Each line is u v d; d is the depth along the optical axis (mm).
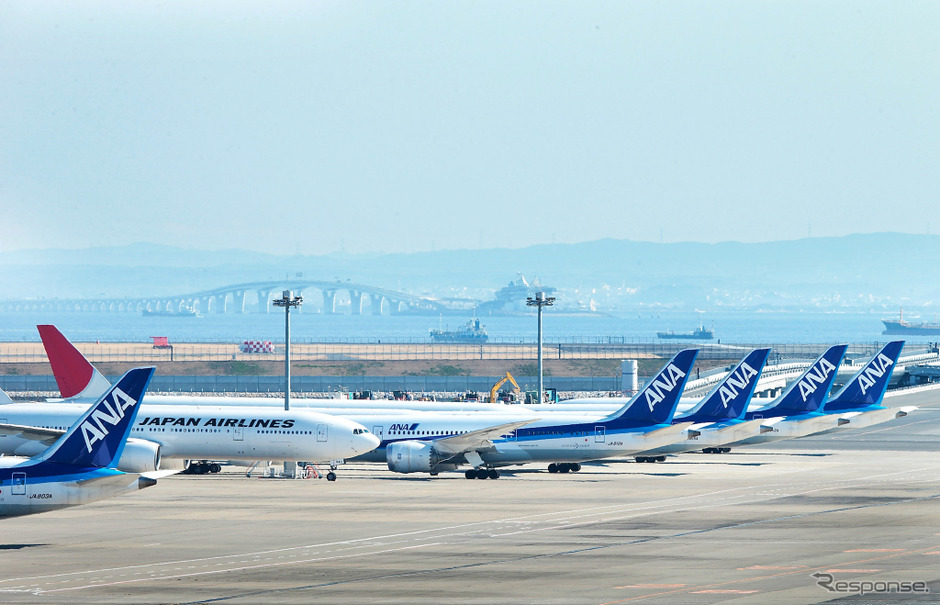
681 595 171125
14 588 178125
